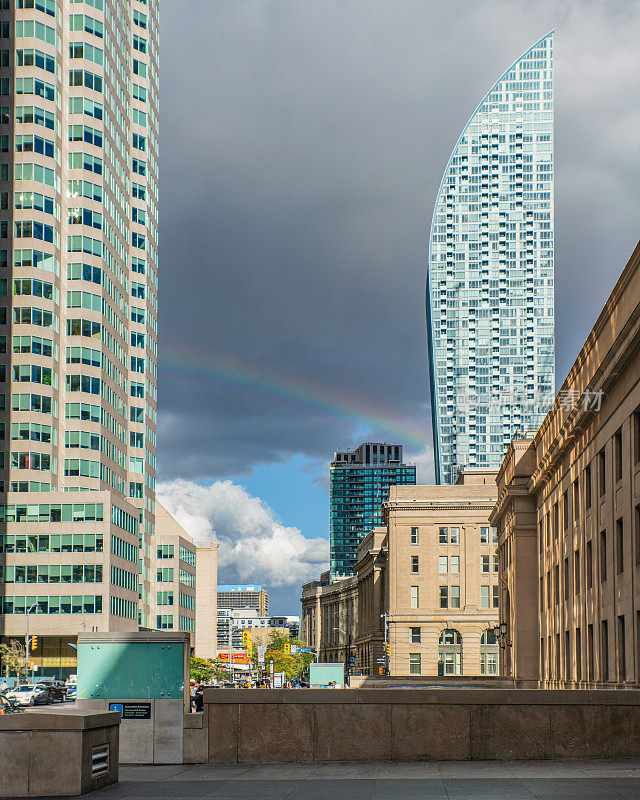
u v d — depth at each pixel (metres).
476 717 23.61
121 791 19.48
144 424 158.88
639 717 23.50
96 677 23.83
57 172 133.75
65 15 138.75
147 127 164.12
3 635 125.62
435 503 154.38
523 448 84.50
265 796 18.30
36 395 127.38
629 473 45.34
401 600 153.00
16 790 19.12
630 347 42.88
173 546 173.38
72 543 127.06
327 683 114.25
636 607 44.25
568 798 17.20
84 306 135.25
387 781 20.14
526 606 82.31
